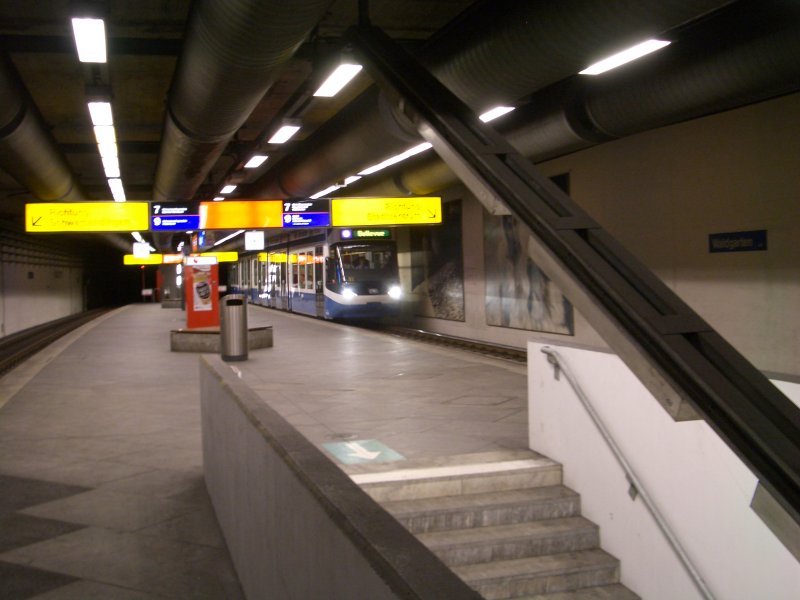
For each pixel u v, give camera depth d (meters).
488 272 16.31
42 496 5.70
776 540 4.03
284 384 10.64
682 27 7.20
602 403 5.61
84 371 12.86
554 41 6.69
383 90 6.63
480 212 16.58
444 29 9.45
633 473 5.25
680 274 10.05
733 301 9.13
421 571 1.67
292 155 17.56
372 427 7.69
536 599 5.20
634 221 11.00
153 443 7.41
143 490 5.84
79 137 16.17
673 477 4.87
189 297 18.70
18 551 4.59
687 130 9.84
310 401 9.24
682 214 9.97
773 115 8.46
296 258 27.53
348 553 1.98
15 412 9.06
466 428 7.61
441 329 19.09
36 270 39.66
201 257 18.72
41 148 13.02
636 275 3.39
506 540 5.42
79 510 5.37
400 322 22.45
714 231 9.41
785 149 8.30
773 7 6.40
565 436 6.13
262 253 34.66
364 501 2.21
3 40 9.46
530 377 6.66
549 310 13.77
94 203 15.95
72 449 7.17
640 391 5.18
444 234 18.72
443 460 6.31
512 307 15.23
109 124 11.27
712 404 2.64
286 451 2.88
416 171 16.58
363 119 11.36
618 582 5.41
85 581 4.14
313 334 18.97
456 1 8.62
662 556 4.98
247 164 16.03
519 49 7.10
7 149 11.56
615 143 11.38
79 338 20.11
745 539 4.26
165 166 15.30
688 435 4.71
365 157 12.78
